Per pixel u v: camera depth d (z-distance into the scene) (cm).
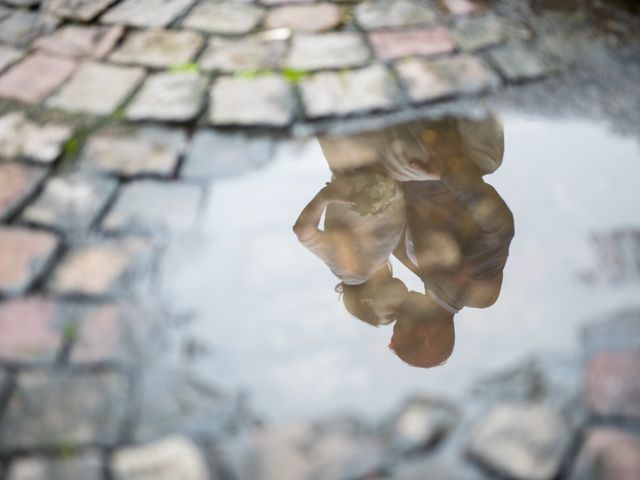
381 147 127
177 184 123
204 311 109
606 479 96
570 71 137
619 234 115
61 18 150
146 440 99
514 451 98
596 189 120
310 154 126
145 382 103
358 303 110
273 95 134
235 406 102
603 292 109
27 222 118
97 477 97
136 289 111
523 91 134
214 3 154
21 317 108
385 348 106
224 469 97
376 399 102
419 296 111
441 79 136
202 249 115
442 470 97
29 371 104
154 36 146
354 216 118
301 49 143
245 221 118
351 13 150
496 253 114
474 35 144
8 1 153
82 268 113
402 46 142
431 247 115
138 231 117
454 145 126
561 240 115
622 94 133
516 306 109
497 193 120
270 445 99
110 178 123
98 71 139
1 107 133
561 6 150
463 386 103
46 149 127
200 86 136
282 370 104
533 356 105
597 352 104
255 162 125
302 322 108
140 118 131
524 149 125
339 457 98
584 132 128
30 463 98
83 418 101
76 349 106
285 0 154
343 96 134
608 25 145
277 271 113
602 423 99
